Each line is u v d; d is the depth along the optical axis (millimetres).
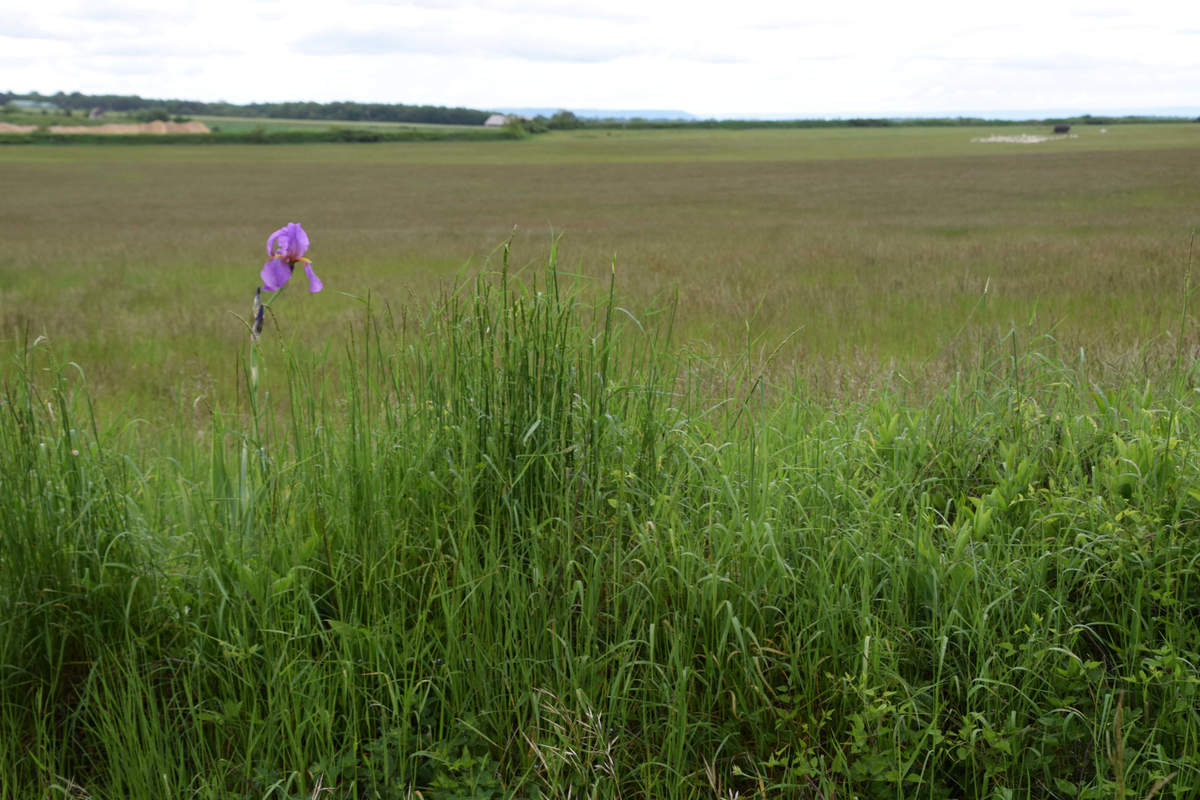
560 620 2881
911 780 2449
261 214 33000
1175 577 2943
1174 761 2422
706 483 3357
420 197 41656
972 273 13711
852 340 9016
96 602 2926
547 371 3199
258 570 2859
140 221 30312
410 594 2916
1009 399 4113
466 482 3018
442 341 3359
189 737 2678
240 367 8469
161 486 3715
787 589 2926
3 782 2510
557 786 2480
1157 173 42031
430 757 2607
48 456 3039
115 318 11266
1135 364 5164
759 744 2652
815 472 3436
